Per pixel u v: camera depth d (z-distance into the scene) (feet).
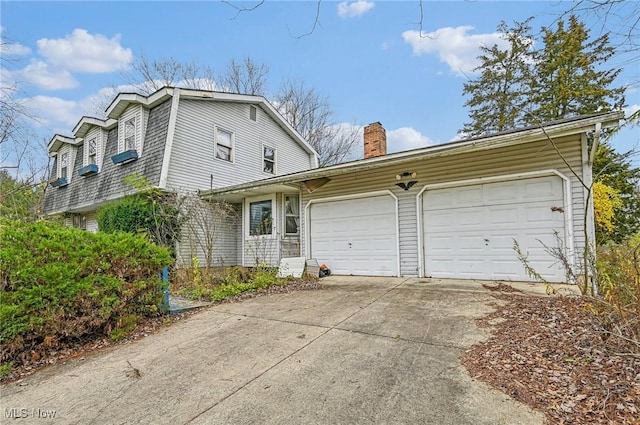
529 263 21.45
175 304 19.69
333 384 9.46
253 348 12.51
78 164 46.16
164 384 10.01
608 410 7.51
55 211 47.26
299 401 8.66
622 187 34.96
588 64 45.37
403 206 26.30
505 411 7.80
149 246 16.56
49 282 12.65
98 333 14.30
